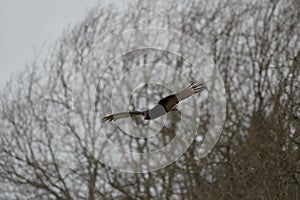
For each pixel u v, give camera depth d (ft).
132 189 83.35
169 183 79.41
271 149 61.00
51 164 86.94
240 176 65.21
